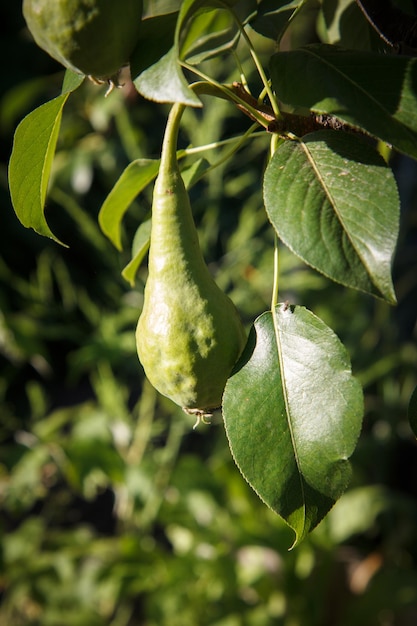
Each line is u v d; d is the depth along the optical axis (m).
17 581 0.99
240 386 0.35
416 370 1.12
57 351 1.58
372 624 0.95
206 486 0.94
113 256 0.97
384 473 1.14
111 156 1.07
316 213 0.33
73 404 1.53
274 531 0.93
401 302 1.24
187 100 0.32
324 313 1.05
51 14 0.34
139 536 0.98
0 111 1.46
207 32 0.42
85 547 1.00
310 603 0.93
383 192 0.33
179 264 0.36
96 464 0.93
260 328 0.35
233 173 1.19
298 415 0.35
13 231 1.50
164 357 0.36
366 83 0.33
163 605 0.92
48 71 1.53
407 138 0.33
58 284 1.47
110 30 0.34
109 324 0.98
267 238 1.03
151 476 0.93
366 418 1.18
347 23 0.44
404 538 1.10
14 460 1.00
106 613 1.03
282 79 0.34
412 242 1.26
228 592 0.93
